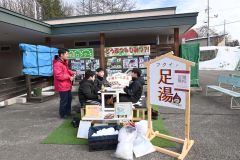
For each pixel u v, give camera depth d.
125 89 5.67
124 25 9.26
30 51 8.10
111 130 4.18
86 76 5.77
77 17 14.45
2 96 7.69
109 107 5.57
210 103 7.30
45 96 8.45
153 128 5.00
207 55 23.19
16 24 7.68
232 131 4.75
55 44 13.75
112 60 9.69
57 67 5.78
